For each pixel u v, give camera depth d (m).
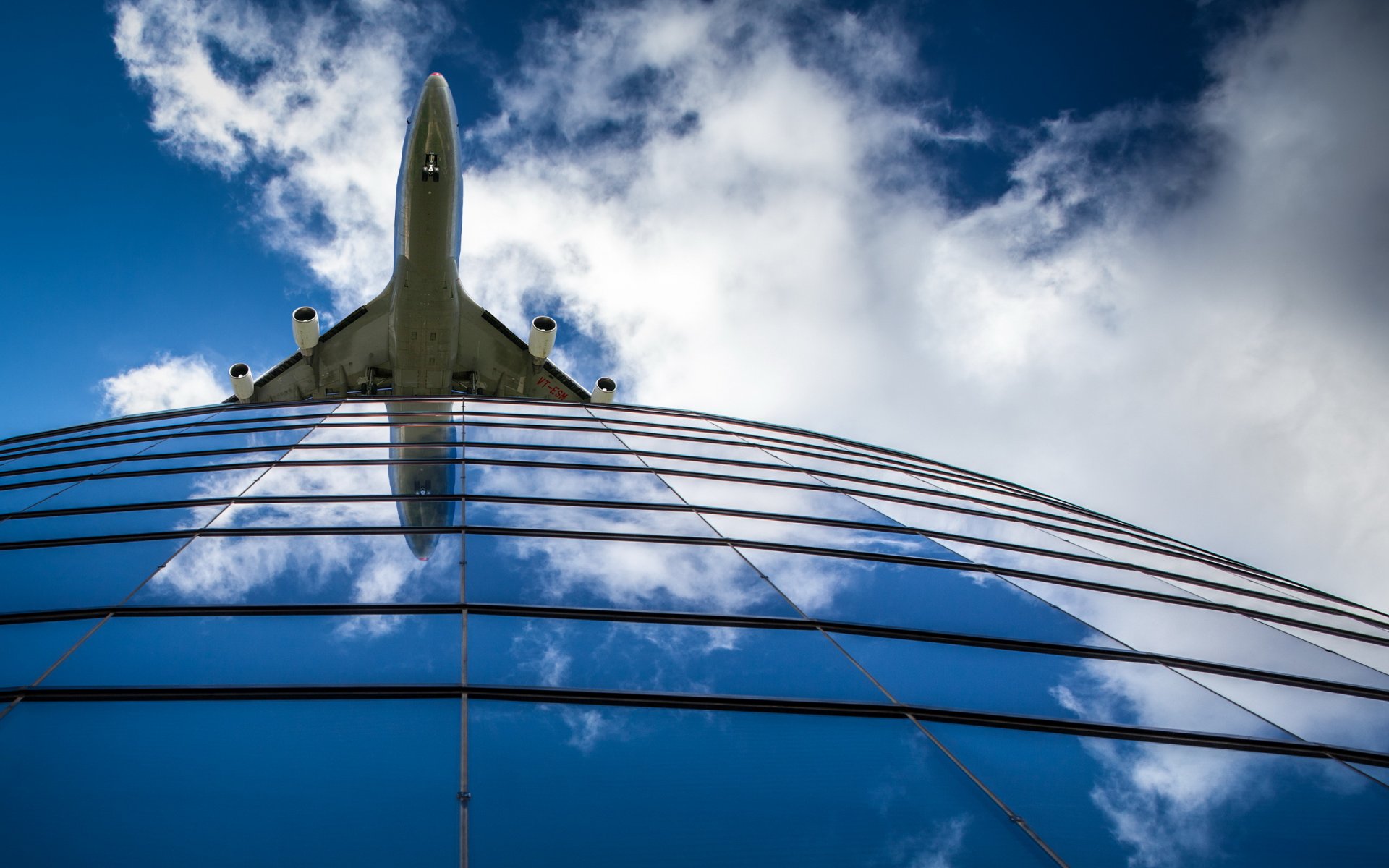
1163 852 4.28
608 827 4.00
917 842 4.12
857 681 5.74
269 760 4.28
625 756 4.56
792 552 8.59
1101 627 7.69
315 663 5.28
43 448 14.27
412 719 4.71
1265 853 4.37
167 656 5.30
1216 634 8.12
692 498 10.39
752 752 4.73
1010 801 4.54
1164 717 5.83
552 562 7.45
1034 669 6.38
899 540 9.80
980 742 5.11
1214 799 4.82
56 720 4.50
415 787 4.14
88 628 5.71
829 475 13.21
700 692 5.33
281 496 9.40
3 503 9.91
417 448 12.06
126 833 3.72
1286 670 7.41
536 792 4.19
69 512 9.02
